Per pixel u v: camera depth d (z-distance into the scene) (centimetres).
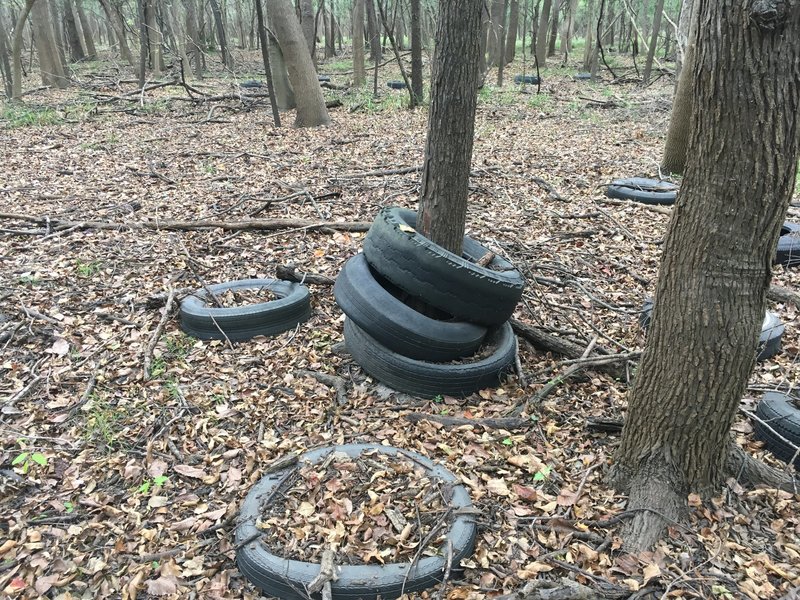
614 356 460
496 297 446
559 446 389
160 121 1642
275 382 466
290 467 358
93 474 368
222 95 1945
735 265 285
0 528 327
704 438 319
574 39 5403
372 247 459
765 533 317
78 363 482
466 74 450
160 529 326
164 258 683
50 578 295
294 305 540
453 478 346
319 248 713
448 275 432
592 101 1988
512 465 369
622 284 644
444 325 443
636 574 292
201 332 518
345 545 301
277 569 285
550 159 1184
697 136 279
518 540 312
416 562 288
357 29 2291
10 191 955
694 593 281
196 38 2925
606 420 394
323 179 1020
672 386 316
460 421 407
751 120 260
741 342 297
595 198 924
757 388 443
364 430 407
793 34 246
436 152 472
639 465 337
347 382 466
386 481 343
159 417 418
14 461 374
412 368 436
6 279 617
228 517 329
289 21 1464
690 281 298
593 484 354
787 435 373
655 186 920
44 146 1305
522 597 270
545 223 813
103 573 299
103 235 754
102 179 1037
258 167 1116
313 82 1528
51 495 352
